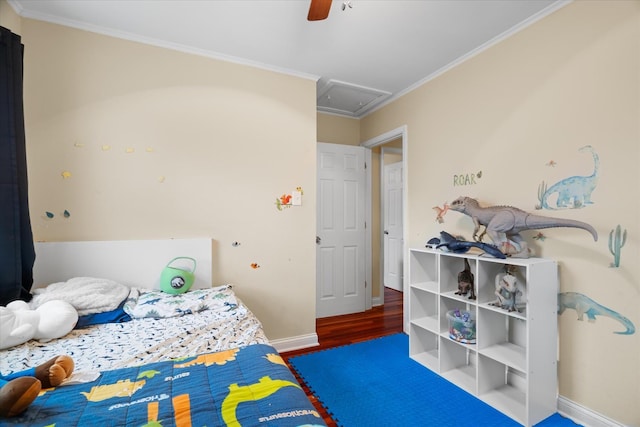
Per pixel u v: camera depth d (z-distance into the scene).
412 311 2.53
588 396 1.70
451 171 2.60
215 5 1.90
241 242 2.54
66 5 1.90
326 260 3.58
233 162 2.51
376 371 2.28
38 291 1.79
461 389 2.04
